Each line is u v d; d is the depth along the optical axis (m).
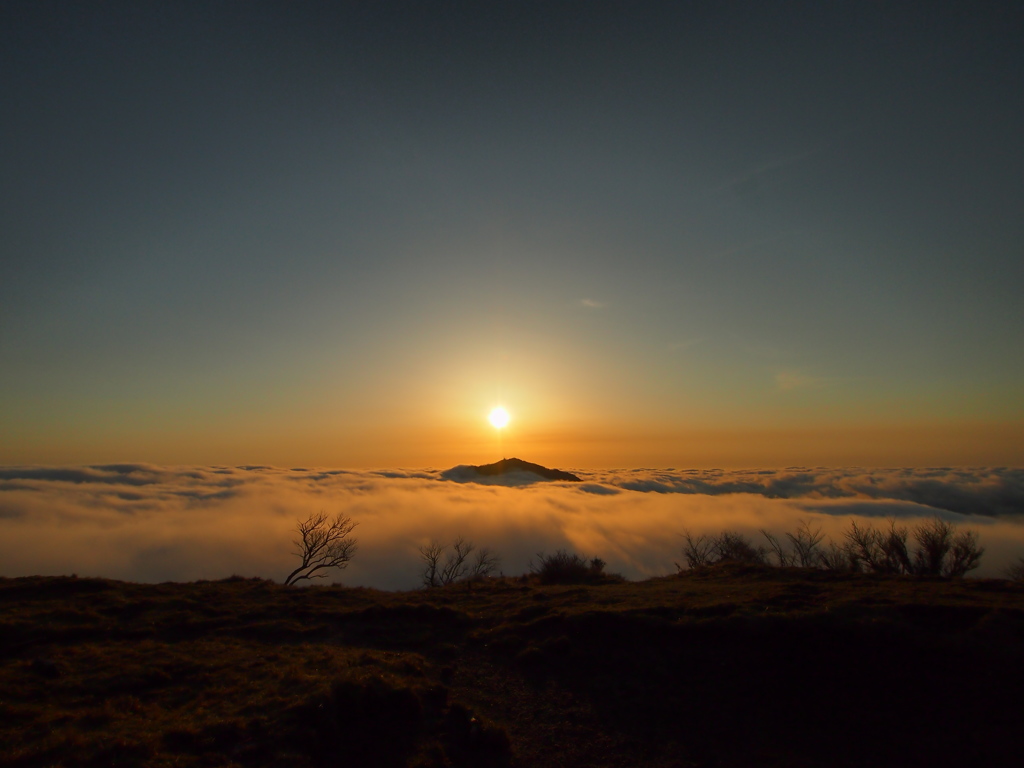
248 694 13.95
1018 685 14.12
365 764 11.58
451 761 12.22
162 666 15.81
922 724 13.38
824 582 24.77
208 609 22.31
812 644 16.72
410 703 13.53
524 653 17.84
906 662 15.54
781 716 14.18
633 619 19.08
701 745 13.16
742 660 16.58
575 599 23.50
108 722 12.16
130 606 21.83
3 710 12.34
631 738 13.52
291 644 18.98
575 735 13.63
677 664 16.77
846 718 13.89
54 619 19.77
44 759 10.41
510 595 26.30
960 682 14.56
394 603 23.77
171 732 11.52
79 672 15.20
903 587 21.83
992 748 12.36
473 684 16.23
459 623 21.34
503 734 12.95
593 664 17.16
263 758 11.05
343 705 13.05
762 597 20.70
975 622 16.89
